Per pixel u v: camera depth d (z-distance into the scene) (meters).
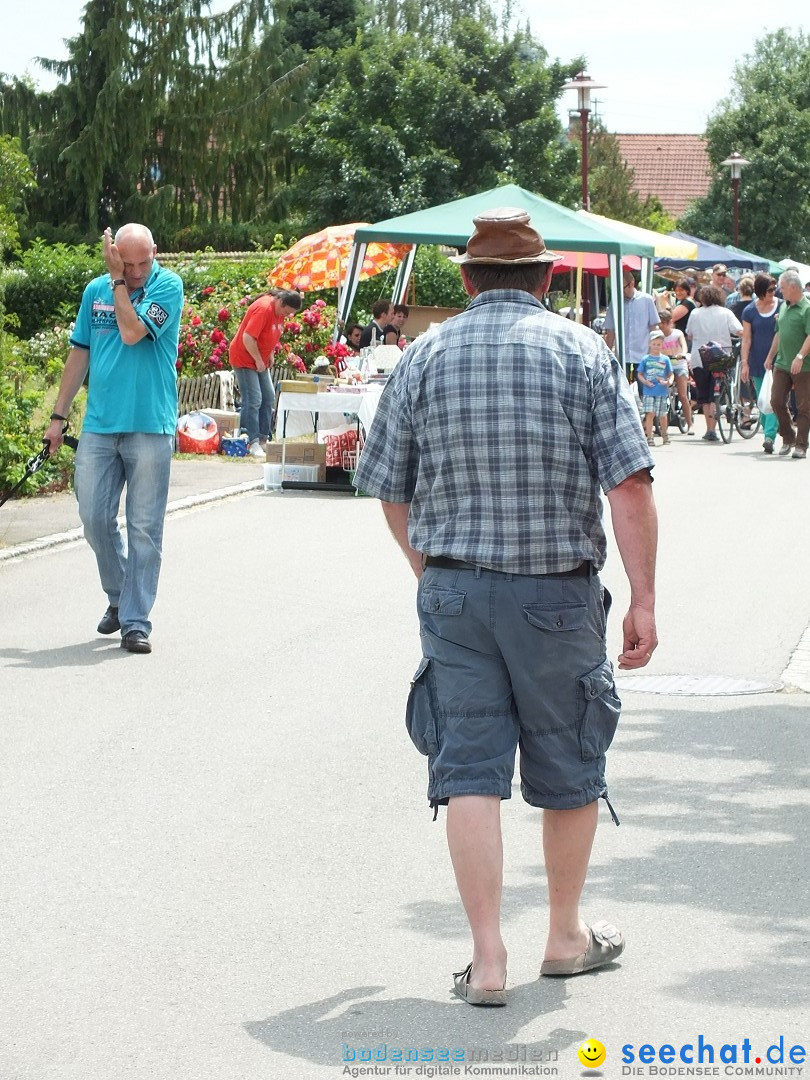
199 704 10.56
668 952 6.39
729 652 12.43
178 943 6.50
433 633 5.80
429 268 46.47
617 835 7.95
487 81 64.62
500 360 5.75
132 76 72.62
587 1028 5.64
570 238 28.38
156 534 12.23
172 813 8.25
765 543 17.58
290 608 13.89
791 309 26.62
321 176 62.47
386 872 7.38
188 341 29.41
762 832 8.01
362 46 65.44
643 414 29.77
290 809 8.34
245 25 74.12
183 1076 5.28
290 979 6.12
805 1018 5.73
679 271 49.03
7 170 22.47
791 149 92.56
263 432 25.62
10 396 20.73
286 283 35.78
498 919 5.85
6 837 7.88
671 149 111.38
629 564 5.74
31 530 17.62
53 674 11.38
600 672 5.84
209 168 74.75
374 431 6.04
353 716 10.28
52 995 5.98
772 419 27.78
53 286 52.72
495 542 5.70
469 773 5.73
